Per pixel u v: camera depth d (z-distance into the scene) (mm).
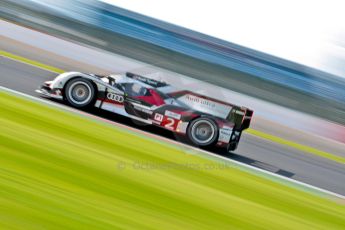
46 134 22688
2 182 17000
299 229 20438
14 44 41000
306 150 35625
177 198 20000
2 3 44281
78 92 27766
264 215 20875
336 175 31438
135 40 44781
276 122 40750
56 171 19094
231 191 22656
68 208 16594
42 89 28359
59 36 44156
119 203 18016
